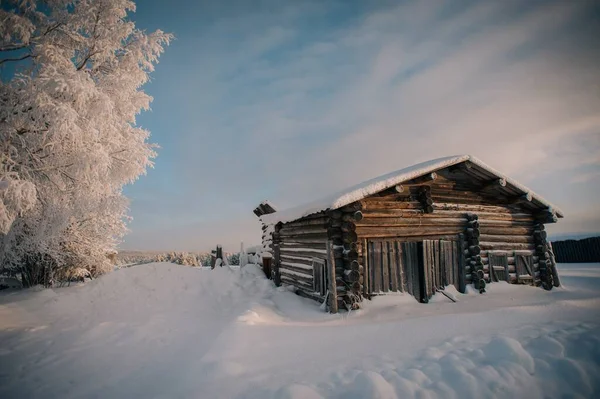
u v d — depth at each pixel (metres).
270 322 6.48
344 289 7.89
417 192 9.36
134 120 12.67
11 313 7.83
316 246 9.16
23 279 11.37
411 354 4.26
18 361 4.86
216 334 5.69
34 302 8.84
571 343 4.20
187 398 3.48
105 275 10.92
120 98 11.02
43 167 8.96
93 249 12.26
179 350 5.11
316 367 4.04
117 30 11.09
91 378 4.25
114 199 10.34
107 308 8.69
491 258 10.26
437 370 3.71
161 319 7.15
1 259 9.34
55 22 10.52
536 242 11.25
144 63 11.99
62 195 9.57
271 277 13.02
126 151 11.05
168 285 10.90
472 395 3.30
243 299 10.05
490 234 10.41
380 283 8.41
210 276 12.03
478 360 3.89
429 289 8.88
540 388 3.49
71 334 6.12
